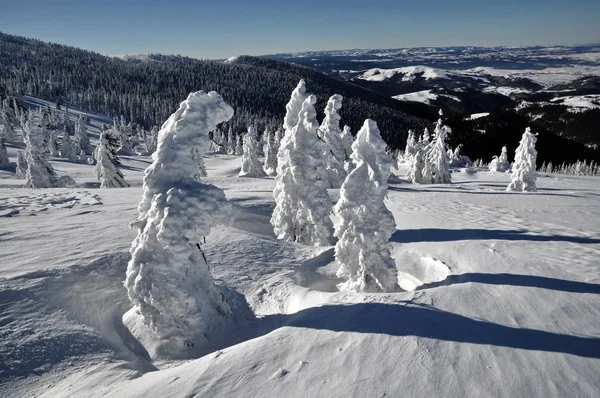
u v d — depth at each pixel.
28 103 122.62
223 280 9.37
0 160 52.59
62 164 56.75
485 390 4.20
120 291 8.43
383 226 8.51
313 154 12.91
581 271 7.77
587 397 4.09
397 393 4.18
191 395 4.43
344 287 9.14
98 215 14.77
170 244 6.54
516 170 30.44
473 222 15.12
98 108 143.50
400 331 5.41
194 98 7.25
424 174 42.34
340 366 4.71
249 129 50.88
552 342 5.09
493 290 6.76
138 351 6.55
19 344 5.88
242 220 16.08
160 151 7.20
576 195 25.23
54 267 8.77
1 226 12.72
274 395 4.30
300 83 13.24
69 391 4.97
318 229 13.08
